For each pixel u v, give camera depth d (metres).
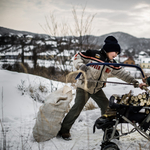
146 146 3.26
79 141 3.56
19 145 3.29
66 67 10.23
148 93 2.95
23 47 22.67
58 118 3.54
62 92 3.77
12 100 5.43
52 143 3.41
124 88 6.91
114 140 3.46
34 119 4.62
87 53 3.67
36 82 6.76
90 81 3.62
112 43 3.58
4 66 12.69
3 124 4.18
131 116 2.88
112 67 3.66
